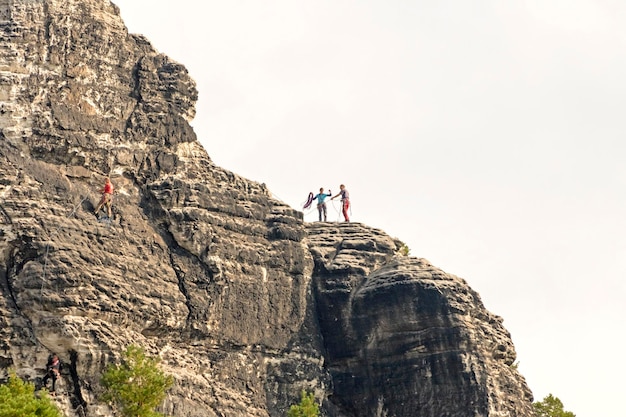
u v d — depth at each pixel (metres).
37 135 85.25
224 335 88.00
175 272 87.12
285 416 89.75
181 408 82.62
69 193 84.88
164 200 88.44
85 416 77.88
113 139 88.94
